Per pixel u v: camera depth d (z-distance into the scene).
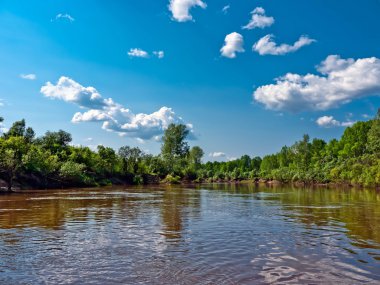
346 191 74.50
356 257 14.50
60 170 91.06
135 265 13.27
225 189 89.06
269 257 14.48
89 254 15.02
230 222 24.69
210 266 13.12
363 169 93.31
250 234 19.81
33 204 38.22
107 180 117.19
